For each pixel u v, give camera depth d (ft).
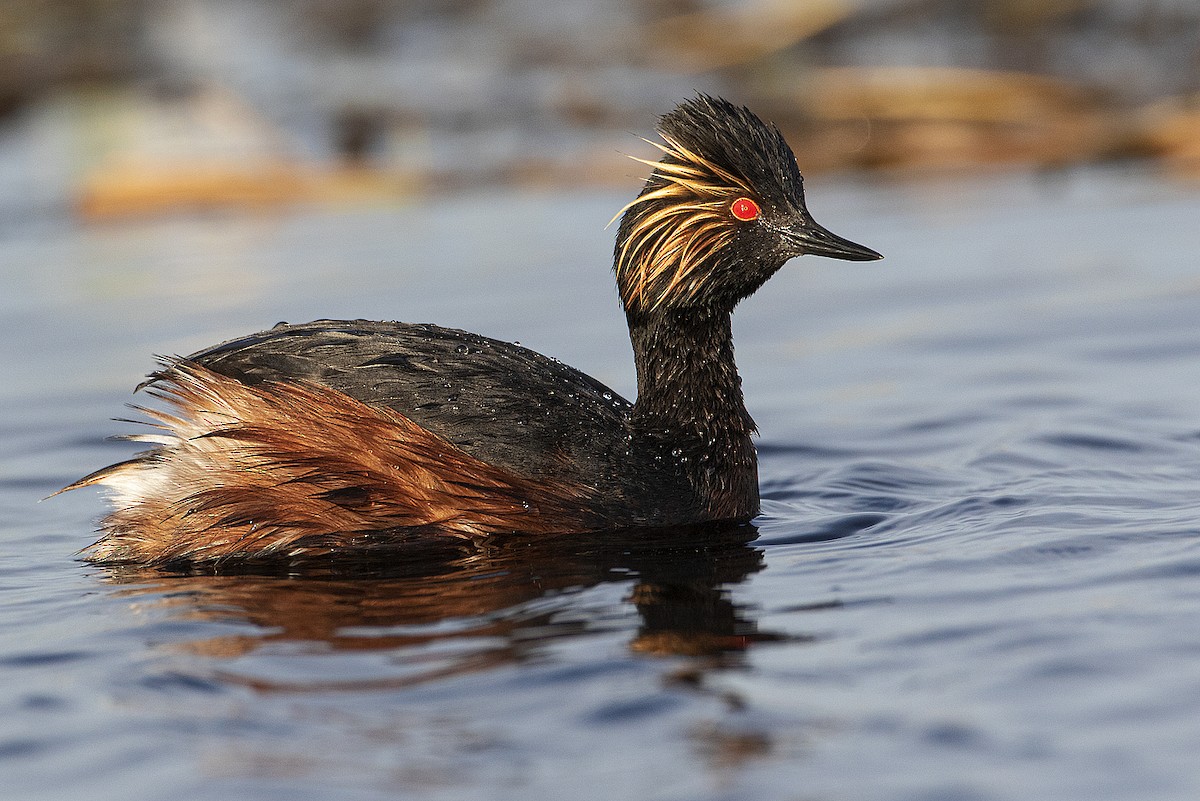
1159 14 119.03
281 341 42.39
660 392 44.65
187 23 139.95
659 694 28.84
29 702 29.50
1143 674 28.81
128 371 61.11
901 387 56.95
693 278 44.32
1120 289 68.44
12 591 37.70
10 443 53.67
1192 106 104.58
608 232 83.30
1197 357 58.23
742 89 112.16
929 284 71.82
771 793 24.97
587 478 41.83
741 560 38.32
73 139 107.65
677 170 44.39
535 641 32.09
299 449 40.55
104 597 36.86
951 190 92.99
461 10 138.82
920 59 118.32
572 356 61.21
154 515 40.47
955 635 31.30
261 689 29.76
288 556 40.32
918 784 25.08
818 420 53.52
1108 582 34.24
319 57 130.62
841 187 96.07
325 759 26.63
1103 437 48.88
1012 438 49.55
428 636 32.73
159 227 90.74
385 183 97.50
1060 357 59.47
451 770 26.08
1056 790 24.73
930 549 38.27
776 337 65.62
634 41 125.08
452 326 65.05
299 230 88.28
